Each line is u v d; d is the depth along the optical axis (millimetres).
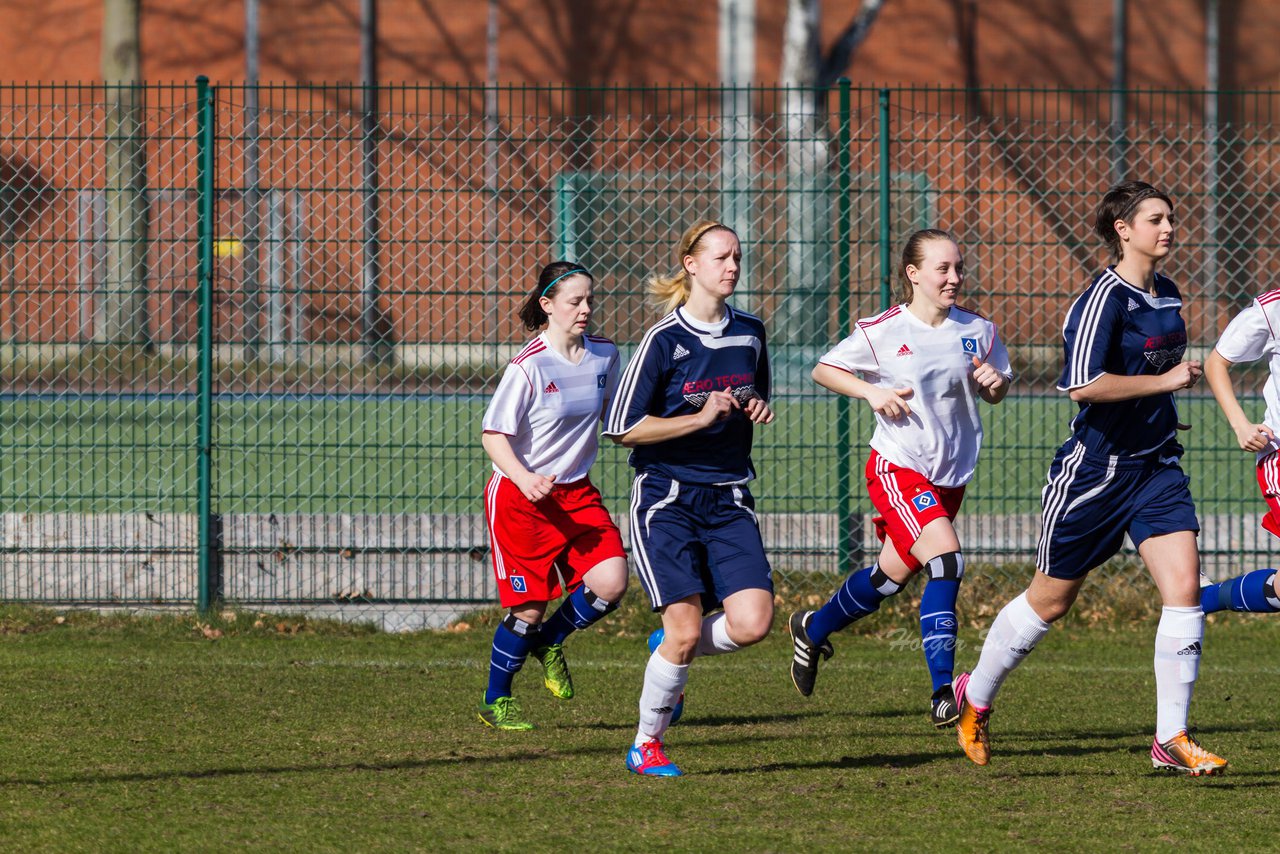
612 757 20016
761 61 94500
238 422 52156
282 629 30156
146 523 31156
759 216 33969
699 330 18844
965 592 31672
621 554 21828
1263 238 34625
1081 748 20750
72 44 89750
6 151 31984
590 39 92000
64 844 15586
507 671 21891
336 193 31891
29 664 26453
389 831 16156
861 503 33500
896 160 32750
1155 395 18188
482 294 32281
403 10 90875
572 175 33062
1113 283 18578
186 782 18328
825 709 23594
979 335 20391
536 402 21141
